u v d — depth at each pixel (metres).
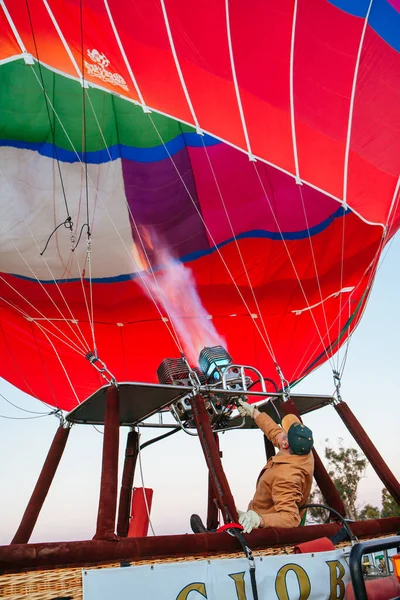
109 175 8.01
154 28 5.43
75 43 5.35
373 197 6.99
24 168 7.57
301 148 6.56
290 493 3.83
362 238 8.27
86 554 2.84
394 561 2.51
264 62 5.91
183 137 7.89
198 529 3.94
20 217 7.68
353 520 4.13
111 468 3.32
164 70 5.75
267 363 9.47
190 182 8.24
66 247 8.10
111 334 9.10
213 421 4.68
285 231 8.58
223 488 3.61
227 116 6.24
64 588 2.70
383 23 5.88
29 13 4.99
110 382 3.77
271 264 8.95
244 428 5.64
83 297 8.73
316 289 9.07
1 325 8.45
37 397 8.89
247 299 9.21
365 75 6.17
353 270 8.66
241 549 3.35
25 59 5.23
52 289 8.51
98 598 2.70
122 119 7.57
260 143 6.43
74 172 7.81
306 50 5.95
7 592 2.56
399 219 7.59
